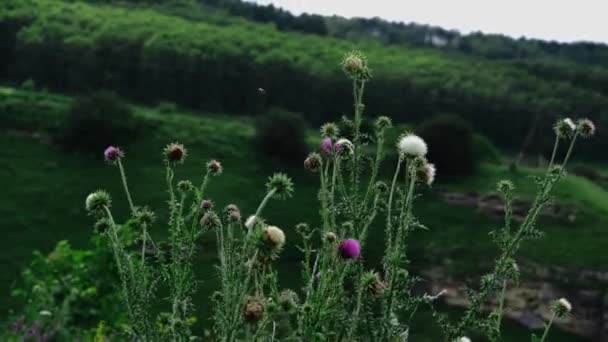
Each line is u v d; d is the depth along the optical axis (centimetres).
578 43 18050
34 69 9031
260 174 6700
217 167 456
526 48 17888
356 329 414
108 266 742
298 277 4022
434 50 14712
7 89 7906
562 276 5088
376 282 418
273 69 9194
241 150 7038
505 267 479
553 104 9438
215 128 7419
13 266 4491
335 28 18062
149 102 8994
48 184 5894
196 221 409
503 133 9425
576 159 8981
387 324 412
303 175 6794
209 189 6175
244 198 6159
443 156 6894
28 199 5584
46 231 5150
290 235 5238
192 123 7444
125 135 6706
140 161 6469
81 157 6412
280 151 6975
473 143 7219
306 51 11019
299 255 4338
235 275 381
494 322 463
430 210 6172
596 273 5138
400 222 426
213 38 10325
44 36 9244
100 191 441
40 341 680
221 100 9100
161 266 404
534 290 4922
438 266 5259
